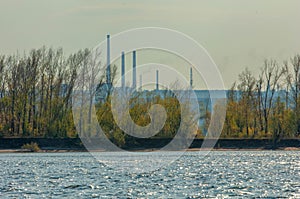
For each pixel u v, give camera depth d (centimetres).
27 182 19538
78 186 18638
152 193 17475
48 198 16738
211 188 18450
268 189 18350
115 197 16862
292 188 18550
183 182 19662
